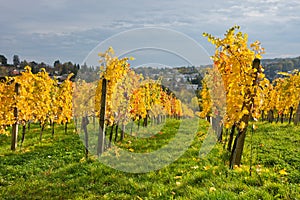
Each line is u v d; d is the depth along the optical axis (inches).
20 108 648.4
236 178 325.4
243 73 385.7
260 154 477.4
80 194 316.8
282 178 327.6
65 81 832.9
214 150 491.5
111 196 303.9
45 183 363.9
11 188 350.0
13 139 640.4
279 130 842.8
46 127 1068.5
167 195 289.9
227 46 397.7
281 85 1123.3
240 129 393.7
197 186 307.0
